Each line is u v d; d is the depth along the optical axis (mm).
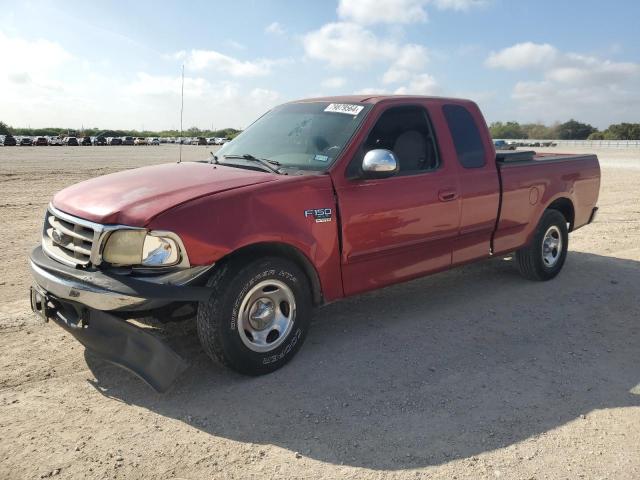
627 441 3295
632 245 8797
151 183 3984
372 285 4641
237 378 3936
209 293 3580
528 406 3674
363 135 4547
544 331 5035
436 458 3078
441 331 4965
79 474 2855
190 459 3016
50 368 4004
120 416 3416
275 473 2920
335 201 4230
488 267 7254
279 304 4008
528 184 5992
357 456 3082
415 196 4789
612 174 24953
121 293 3328
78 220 3637
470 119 5574
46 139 65438
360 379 3984
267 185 3908
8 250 7625
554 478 2926
